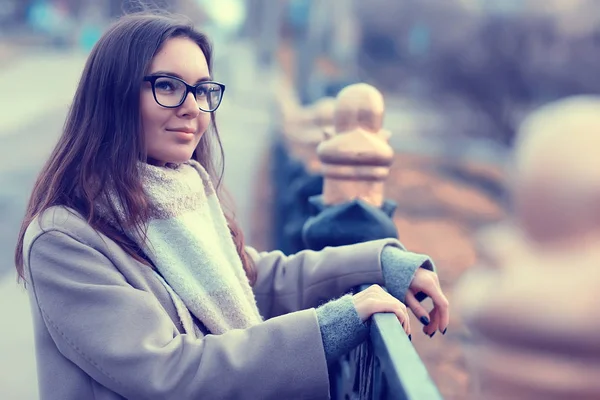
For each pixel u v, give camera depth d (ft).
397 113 88.58
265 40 102.83
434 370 15.19
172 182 5.26
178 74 5.21
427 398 2.64
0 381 12.65
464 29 67.15
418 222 37.47
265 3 103.19
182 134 5.26
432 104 69.82
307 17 80.02
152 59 5.15
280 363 4.40
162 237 5.17
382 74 114.83
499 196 47.06
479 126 63.21
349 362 5.50
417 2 107.96
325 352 4.49
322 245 6.47
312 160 16.56
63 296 4.61
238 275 5.70
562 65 55.83
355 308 4.49
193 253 5.20
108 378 4.47
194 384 4.36
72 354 4.57
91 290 4.57
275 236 18.75
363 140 6.81
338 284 5.89
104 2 160.25
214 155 6.54
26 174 36.73
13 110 64.64
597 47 56.29
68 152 5.10
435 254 29.43
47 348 4.78
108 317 4.52
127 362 4.40
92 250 4.74
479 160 58.90
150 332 4.53
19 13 189.98
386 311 4.46
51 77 96.53
